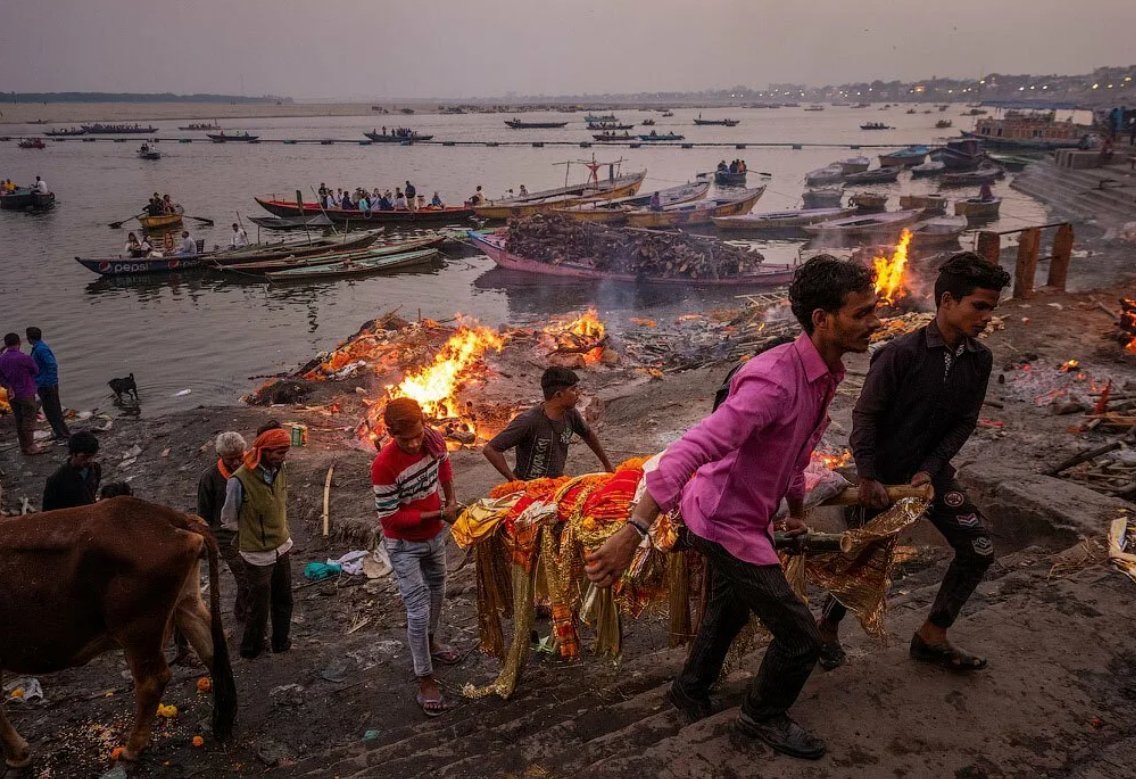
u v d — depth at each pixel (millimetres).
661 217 42406
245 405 15031
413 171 74938
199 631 4848
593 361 17547
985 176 57375
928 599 4828
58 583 4297
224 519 5434
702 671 3621
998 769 3033
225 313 27484
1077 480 7082
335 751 4406
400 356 17094
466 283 30750
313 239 38750
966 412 3592
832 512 6328
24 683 5547
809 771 3027
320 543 8398
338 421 13297
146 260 32531
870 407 3605
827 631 3961
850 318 2766
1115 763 3045
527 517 4328
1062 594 4281
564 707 4309
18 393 12750
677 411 11844
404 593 4801
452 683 5148
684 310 25047
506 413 13992
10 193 50656
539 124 162625
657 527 3832
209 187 62750
